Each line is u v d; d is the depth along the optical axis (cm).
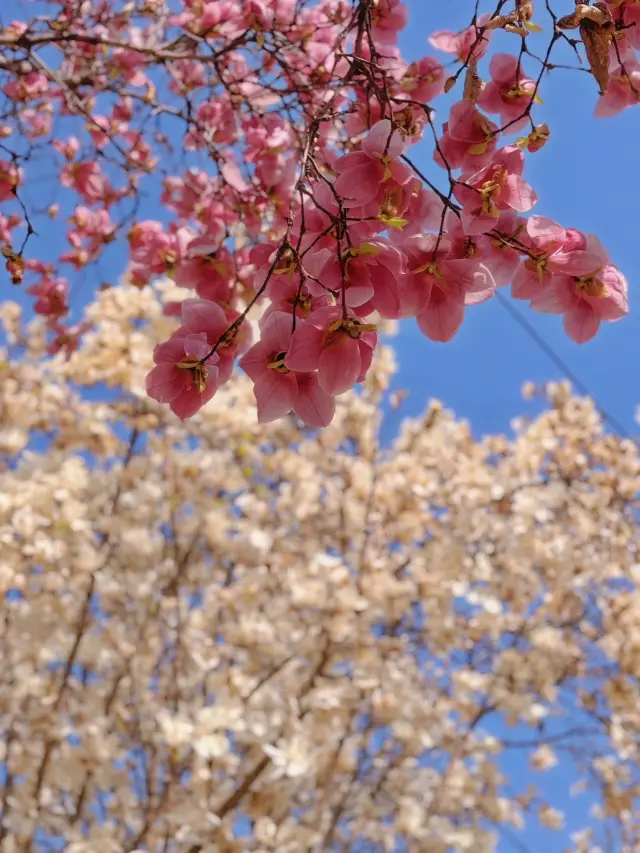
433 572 529
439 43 221
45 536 448
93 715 508
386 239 147
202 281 232
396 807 557
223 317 171
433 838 517
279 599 543
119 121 353
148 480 562
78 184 330
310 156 166
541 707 540
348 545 571
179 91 345
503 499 582
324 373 147
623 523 598
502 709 545
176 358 164
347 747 538
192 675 543
